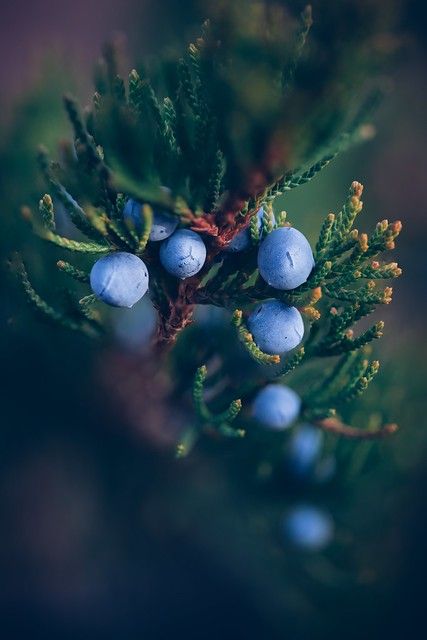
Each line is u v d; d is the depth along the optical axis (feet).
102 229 0.49
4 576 0.94
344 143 0.49
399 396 0.66
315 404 0.57
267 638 0.92
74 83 0.71
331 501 0.67
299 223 0.73
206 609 0.95
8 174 0.68
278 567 0.72
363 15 0.44
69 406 0.74
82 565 0.95
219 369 0.61
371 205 1.18
